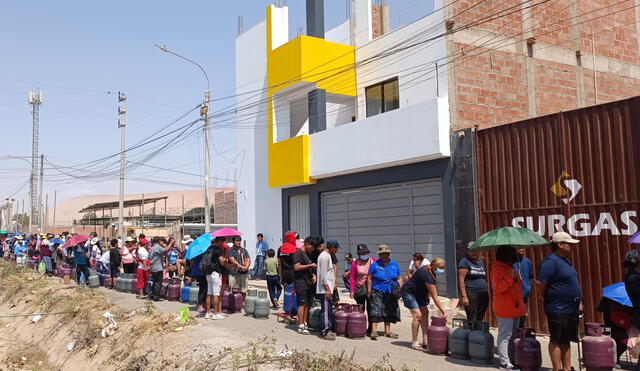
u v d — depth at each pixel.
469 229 14.34
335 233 19.56
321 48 20.05
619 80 19.77
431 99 15.50
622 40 20.12
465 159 14.54
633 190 9.88
